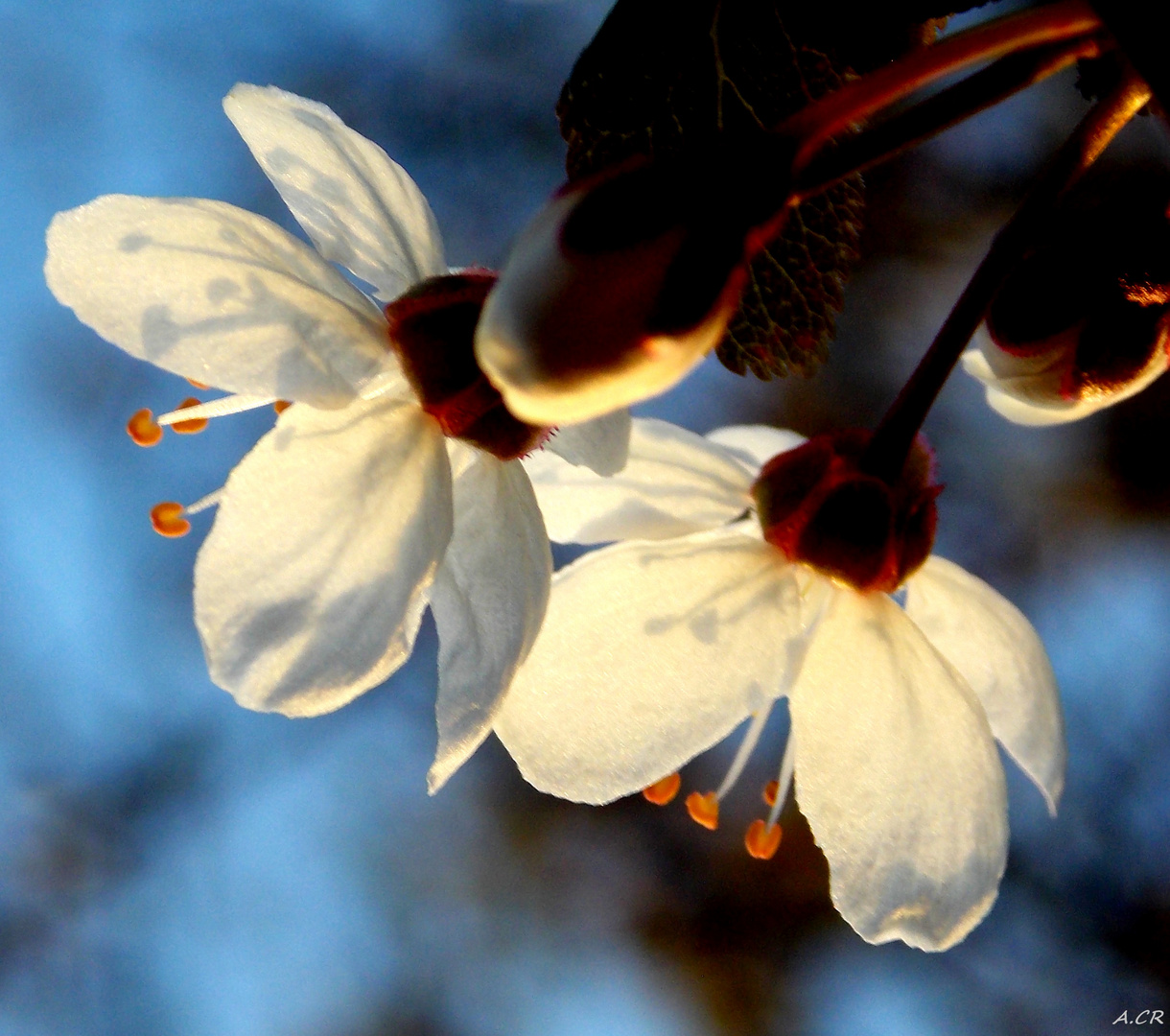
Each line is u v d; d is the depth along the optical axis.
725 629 0.17
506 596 0.16
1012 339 0.16
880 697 0.17
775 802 0.17
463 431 0.16
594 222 0.15
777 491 0.17
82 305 0.16
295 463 0.16
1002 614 0.17
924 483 0.17
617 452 0.16
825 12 0.16
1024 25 0.15
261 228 0.16
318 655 0.16
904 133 0.15
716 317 0.15
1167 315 0.16
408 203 0.17
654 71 0.16
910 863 0.17
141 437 0.16
